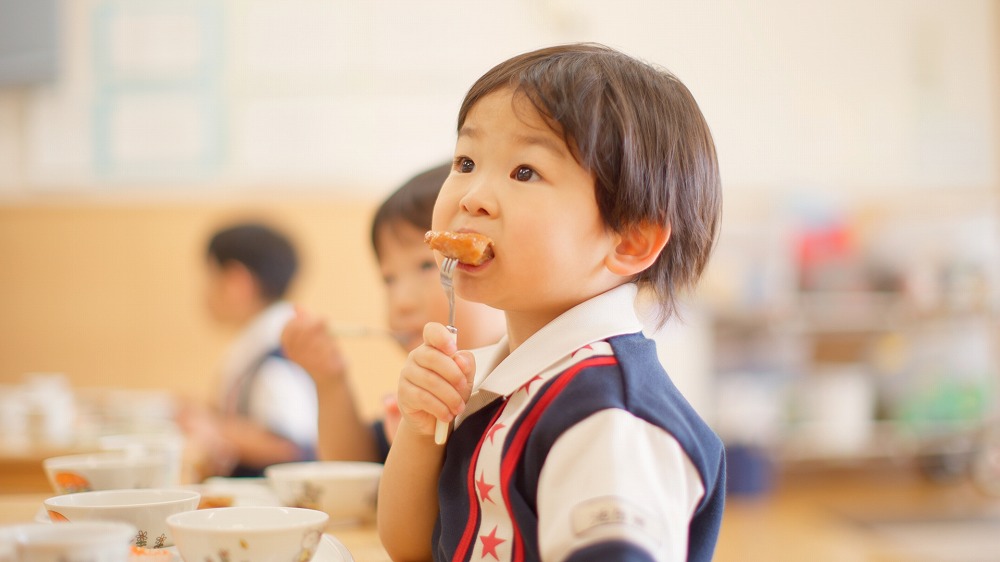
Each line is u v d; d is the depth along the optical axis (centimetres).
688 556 64
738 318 336
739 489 323
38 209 337
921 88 361
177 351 332
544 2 345
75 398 267
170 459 92
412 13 349
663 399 61
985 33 362
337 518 95
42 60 344
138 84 349
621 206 65
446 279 67
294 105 347
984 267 341
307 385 216
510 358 67
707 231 74
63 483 85
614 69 69
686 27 354
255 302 235
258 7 349
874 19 360
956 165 360
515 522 60
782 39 357
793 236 343
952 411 343
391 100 347
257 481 116
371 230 107
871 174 358
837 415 337
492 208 64
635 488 53
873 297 344
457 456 68
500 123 65
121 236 336
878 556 258
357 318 324
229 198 338
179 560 62
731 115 354
